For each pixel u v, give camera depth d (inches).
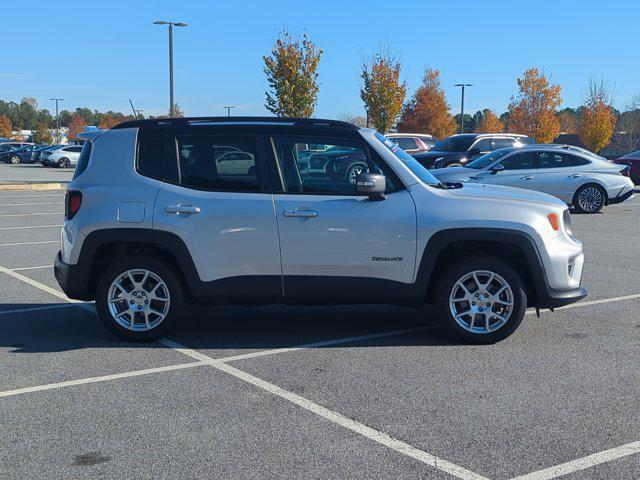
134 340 247.8
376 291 240.5
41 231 552.7
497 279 240.5
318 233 237.5
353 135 244.4
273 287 240.7
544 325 271.9
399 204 238.5
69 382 208.5
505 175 666.8
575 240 253.6
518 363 224.7
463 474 150.3
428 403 190.4
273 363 226.2
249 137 243.8
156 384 206.8
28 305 307.4
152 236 238.7
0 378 212.1
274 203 238.8
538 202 244.4
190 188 241.9
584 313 291.1
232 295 241.8
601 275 371.9
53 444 165.8
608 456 158.6
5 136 4227.4
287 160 243.1
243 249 238.8
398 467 153.5
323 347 244.1
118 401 193.2
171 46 1259.2
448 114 2311.8
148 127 248.2
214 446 164.4
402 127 2308.1
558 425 175.6
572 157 676.7
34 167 1878.7
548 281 239.8
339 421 178.7
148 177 243.4
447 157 837.2
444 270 243.1
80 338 255.9
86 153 251.1
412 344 246.8
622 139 2400.3
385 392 199.0
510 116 2246.6
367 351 238.7
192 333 262.7
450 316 242.8
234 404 190.7
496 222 235.9
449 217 236.4
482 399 193.3
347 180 242.4
